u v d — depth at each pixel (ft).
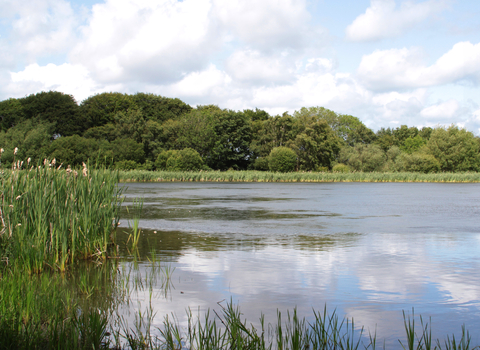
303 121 283.79
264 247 29.81
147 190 106.63
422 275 22.21
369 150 248.73
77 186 26.55
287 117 267.59
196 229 38.29
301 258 26.23
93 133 252.42
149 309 16.99
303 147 260.83
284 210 56.13
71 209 25.45
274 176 187.21
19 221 23.18
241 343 12.75
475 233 36.35
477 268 23.71
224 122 263.70
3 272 20.65
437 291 19.44
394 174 192.34
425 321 15.81
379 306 17.47
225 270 23.15
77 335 13.09
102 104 273.13
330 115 351.46
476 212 53.72
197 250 28.66
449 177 186.39
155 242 31.63
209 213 51.90
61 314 15.34
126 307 17.22
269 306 17.43
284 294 18.99
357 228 39.24
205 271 22.94
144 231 37.01
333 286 20.18
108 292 19.16
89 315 14.69
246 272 22.74
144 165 211.20
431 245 30.63
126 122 247.29
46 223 23.52
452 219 46.29
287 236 34.65
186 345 13.62
